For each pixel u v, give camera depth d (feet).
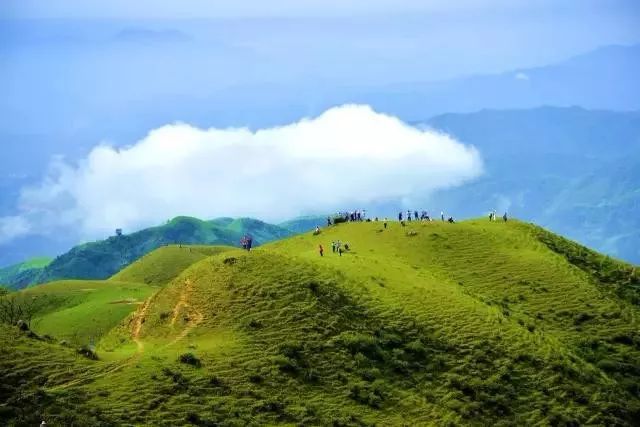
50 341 191.83
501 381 216.33
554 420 203.51
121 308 459.32
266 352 202.59
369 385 198.80
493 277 326.65
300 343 210.59
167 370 178.40
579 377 231.50
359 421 179.73
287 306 231.71
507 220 429.38
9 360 166.40
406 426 182.91
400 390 201.57
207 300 236.22
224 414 166.20
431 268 332.80
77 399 155.22
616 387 233.14
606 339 276.21
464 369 219.41
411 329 237.66
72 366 173.37
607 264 379.96
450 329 243.40
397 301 259.19
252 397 177.47
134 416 153.89
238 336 210.79
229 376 184.65
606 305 304.09
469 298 280.72
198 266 267.39
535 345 245.24
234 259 263.90
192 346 202.08
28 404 147.43
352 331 225.56
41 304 546.67
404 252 355.15
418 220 428.56
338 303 241.14
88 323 421.59
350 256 319.88
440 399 201.57
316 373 198.18
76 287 615.57
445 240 371.76
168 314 233.14
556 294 311.06
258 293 238.27
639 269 378.73
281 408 176.45
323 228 444.55
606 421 210.38
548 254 360.28
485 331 245.86
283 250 385.09
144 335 224.94
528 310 293.64
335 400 187.83
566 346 258.98
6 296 495.82
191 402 167.02
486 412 199.82
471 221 429.79
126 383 168.66
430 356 223.30
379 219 462.60
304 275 255.29
